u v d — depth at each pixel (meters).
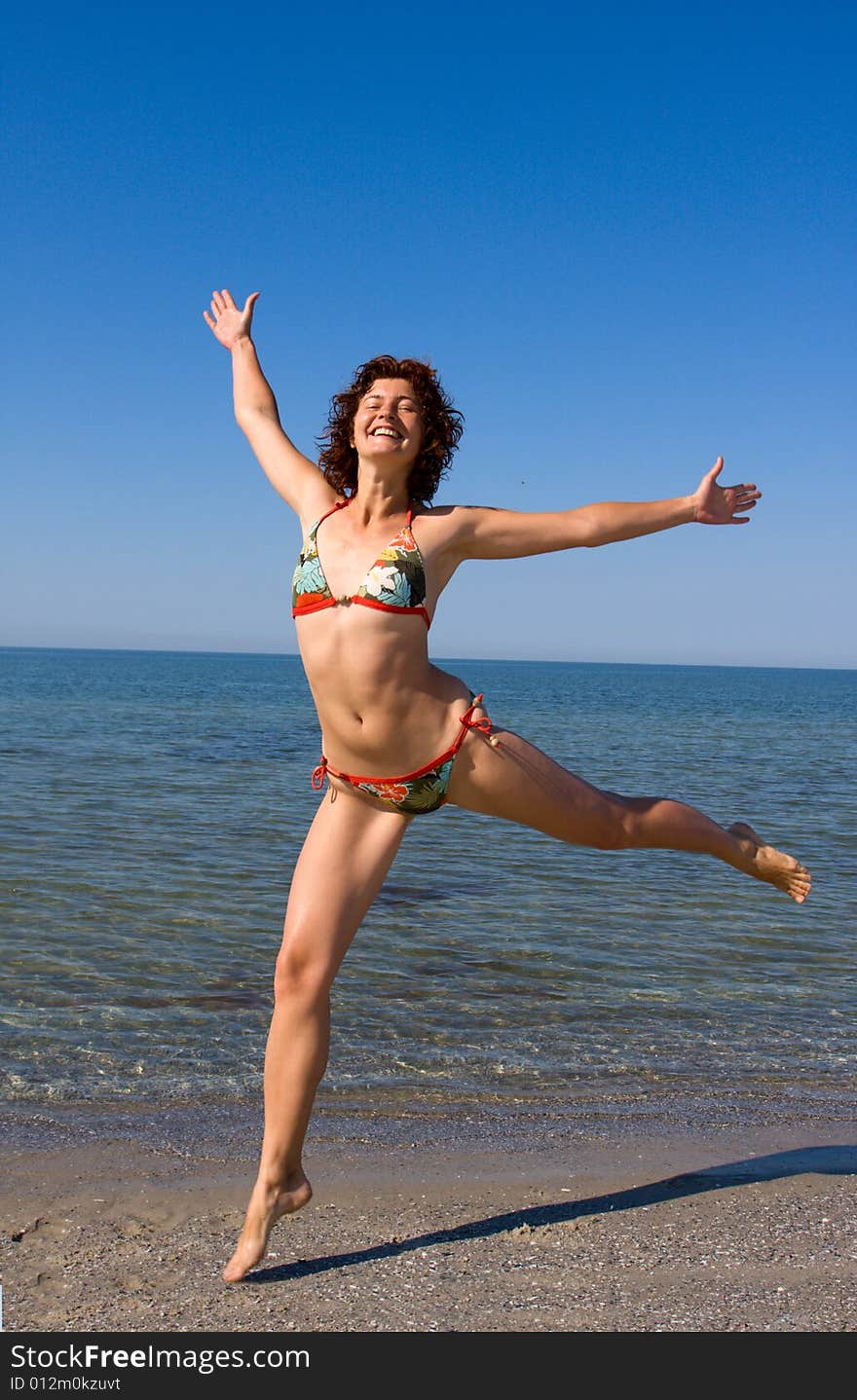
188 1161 5.01
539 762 4.19
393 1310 3.62
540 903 11.48
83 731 36.03
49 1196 4.58
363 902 4.14
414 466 4.25
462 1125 5.64
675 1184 4.88
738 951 9.73
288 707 59.59
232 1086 6.14
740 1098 6.18
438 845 14.95
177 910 10.66
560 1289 3.79
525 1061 6.75
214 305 4.96
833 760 32.22
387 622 3.95
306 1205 4.57
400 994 8.15
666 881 12.82
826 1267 4.00
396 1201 4.63
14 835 14.72
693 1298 3.73
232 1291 3.77
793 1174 5.01
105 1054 6.62
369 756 4.07
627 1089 6.30
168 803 18.70
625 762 29.83
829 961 9.48
